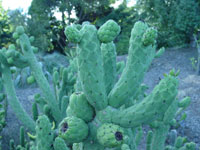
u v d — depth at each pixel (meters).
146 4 12.69
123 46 13.86
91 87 1.26
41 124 1.38
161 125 2.14
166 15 11.84
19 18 13.05
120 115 1.31
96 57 1.21
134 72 1.29
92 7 17.17
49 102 2.96
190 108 5.77
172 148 2.61
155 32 1.20
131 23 15.54
